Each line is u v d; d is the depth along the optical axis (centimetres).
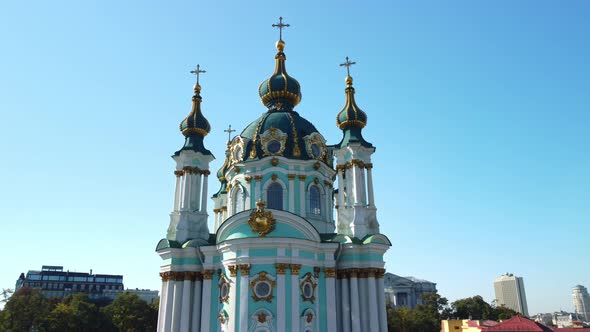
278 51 5578
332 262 4091
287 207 4478
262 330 3625
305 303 3841
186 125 4956
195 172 4800
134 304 11025
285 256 3831
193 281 4281
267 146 4694
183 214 4569
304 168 4678
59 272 17825
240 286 3778
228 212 4816
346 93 4928
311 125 5153
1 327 8925
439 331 11194
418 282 17888
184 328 4088
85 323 9369
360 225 4300
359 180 4494
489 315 12675
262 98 5428
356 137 4634
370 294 4081
